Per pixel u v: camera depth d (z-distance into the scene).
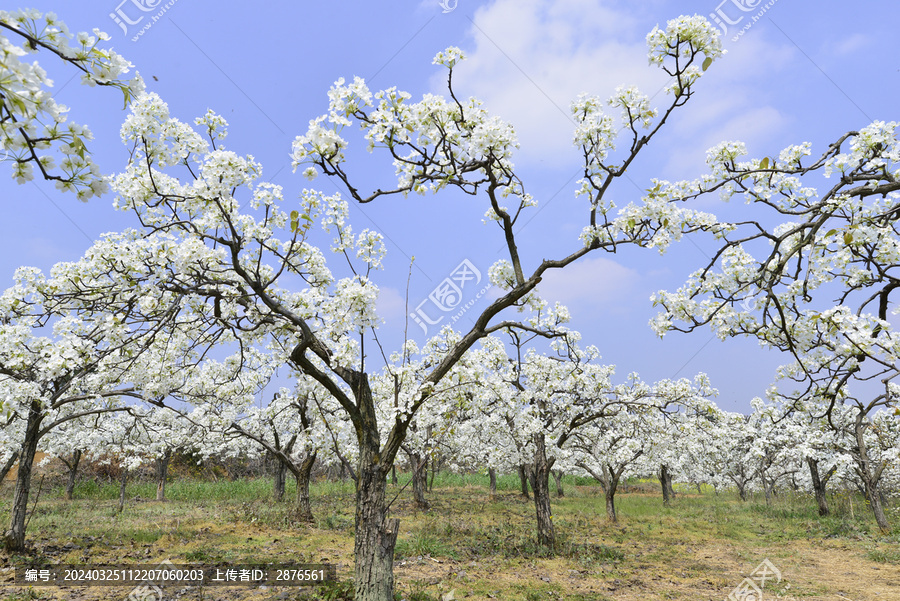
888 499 19.70
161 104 5.29
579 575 8.98
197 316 6.51
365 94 4.63
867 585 8.67
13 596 6.71
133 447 15.05
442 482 29.98
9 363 7.36
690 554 11.41
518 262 6.54
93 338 6.86
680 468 21.30
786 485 24.77
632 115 5.43
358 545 5.69
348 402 6.24
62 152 2.17
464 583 7.97
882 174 4.30
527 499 22.14
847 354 4.17
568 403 11.30
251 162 6.34
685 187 5.75
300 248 7.50
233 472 27.80
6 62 1.85
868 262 4.88
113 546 9.84
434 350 13.28
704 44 4.72
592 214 5.84
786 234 4.61
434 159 5.49
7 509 15.20
